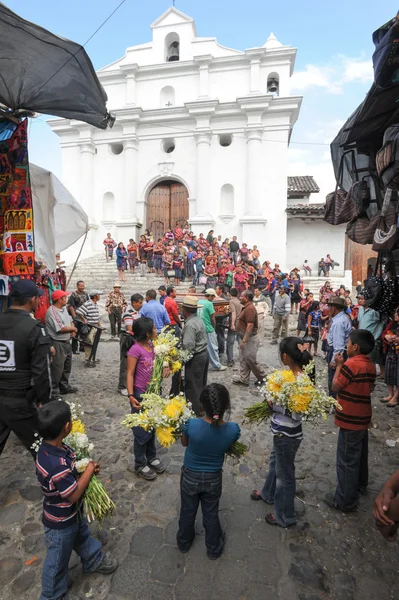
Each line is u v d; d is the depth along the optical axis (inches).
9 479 137.4
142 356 137.5
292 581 94.5
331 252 770.2
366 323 233.1
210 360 278.7
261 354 335.6
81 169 775.1
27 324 117.0
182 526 100.8
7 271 153.9
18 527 113.2
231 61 743.1
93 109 146.9
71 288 587.2
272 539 108.7
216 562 100.1
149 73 776.3
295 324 467.5
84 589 91.9
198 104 721.6
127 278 621.9
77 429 93.7
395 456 158.7
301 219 767.7
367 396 115.6
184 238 652.7
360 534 111.6
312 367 110.1
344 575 96.9
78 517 85.9
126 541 107.7
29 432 118.7
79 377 259.9
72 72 129.6
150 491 131.0
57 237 257.6
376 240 154.7
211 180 745.6
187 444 99.9
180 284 587.2
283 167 719.7
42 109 141.4
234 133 735.1
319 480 139.2
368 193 174.4
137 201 772.6
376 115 141.3
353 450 116.6
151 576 95.6
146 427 99.2
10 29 112.8
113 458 151.7
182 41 775.7
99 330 284.5
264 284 559.8
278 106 710.5
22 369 116.8
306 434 175.9
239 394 227.8
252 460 153.1
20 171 147.2
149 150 770.2
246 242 715.4
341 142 182.4
